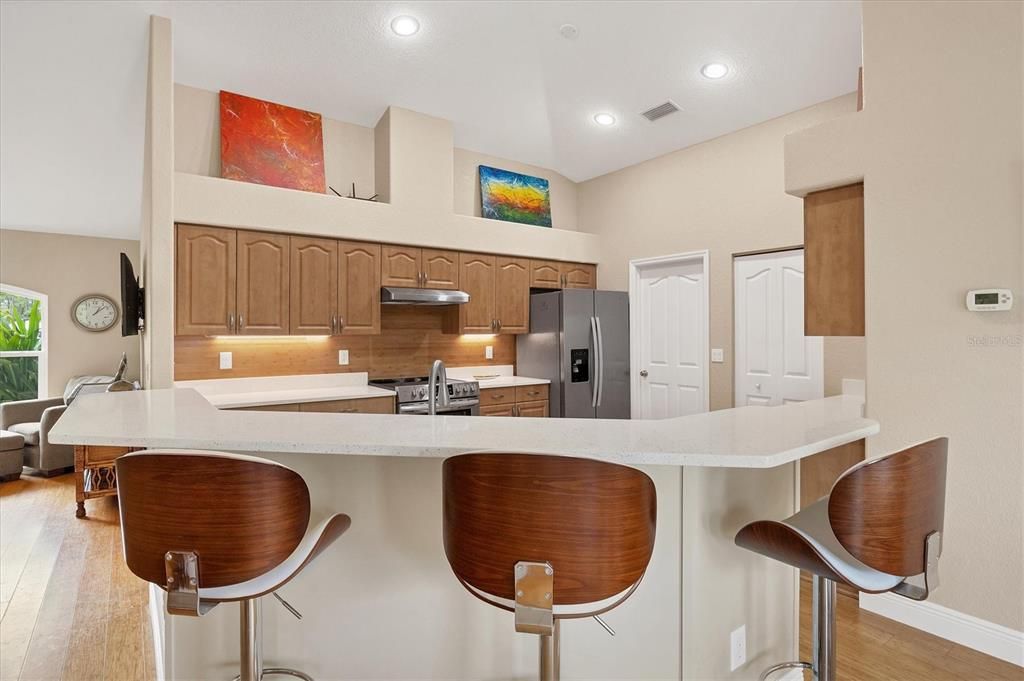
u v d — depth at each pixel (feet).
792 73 11.89
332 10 10.59
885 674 6.64
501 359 17.63
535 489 3.61
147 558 3.94
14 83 11.39
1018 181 6.76
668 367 16.26
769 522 4.59
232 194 11.96
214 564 3.85
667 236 16.03
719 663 5.44
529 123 15.21
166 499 3.85
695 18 10.70
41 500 14.39
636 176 16.99
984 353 7.06
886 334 7.88
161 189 10.39
